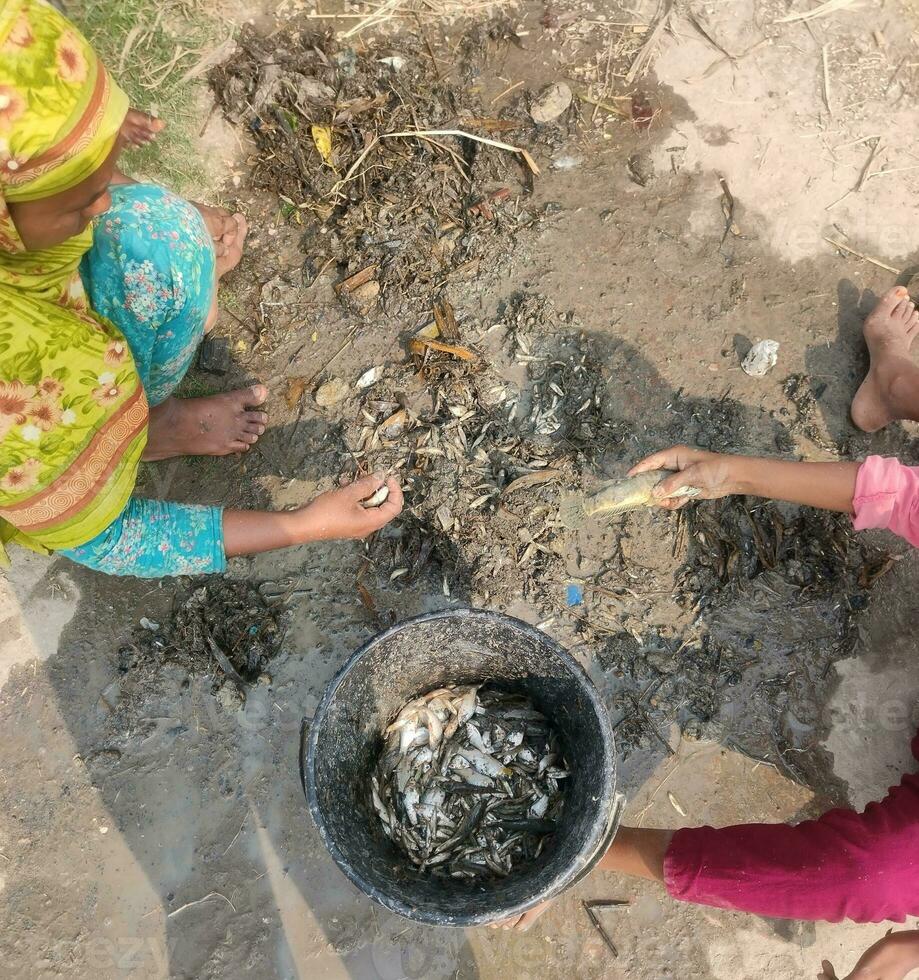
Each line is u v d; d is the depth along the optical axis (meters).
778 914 1.61
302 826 1.89
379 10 2.50
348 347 2.24
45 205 1.06
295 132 2.37
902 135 2.45
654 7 2.54
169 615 2.03
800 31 2.54
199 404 2.03
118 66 2.36
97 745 1.93
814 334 2.26
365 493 1.70
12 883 1.84
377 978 1.80
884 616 2.04
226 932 1.82
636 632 2.01
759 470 1.80
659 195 2.38
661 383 2.20
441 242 2.30
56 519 1.33
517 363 2.21
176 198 1.59
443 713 1.75
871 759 1.94
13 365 1.15
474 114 2.43
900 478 1.74
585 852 1.32
